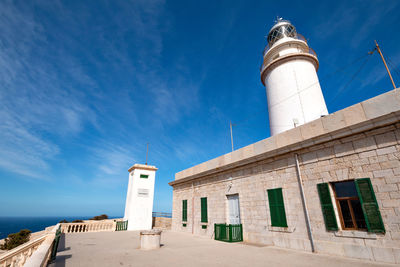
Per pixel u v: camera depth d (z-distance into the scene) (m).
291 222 9.15
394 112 6.49
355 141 7.62
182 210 17.69
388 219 6.45
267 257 7.35
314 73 16.36
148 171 21.38
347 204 7.70
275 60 16.89
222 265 6.24
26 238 20.98
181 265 6.21
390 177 6.60
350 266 6.09
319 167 8.54
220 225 12.02
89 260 6.82
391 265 6.05
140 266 6.08
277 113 16.00
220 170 13.81
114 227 18.94
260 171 11.17
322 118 8.88
